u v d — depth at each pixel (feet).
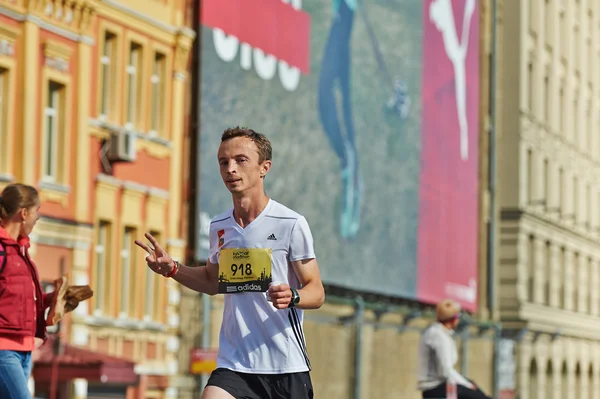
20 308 73.31
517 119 429.79
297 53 270.05
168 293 229.86
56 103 205.26
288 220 63.00
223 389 62.34
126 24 221.87
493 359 408.05
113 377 187.62
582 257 526.16
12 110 194.08
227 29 243.60
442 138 352.28
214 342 241.55
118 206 218.38
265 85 257.14
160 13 231.30
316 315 280.72
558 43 494.18
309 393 63.52
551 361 473.67
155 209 229.04
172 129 234.58
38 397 192.34
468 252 373.40
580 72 531.91
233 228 63.36
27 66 195.21
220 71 241.55
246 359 62.90
